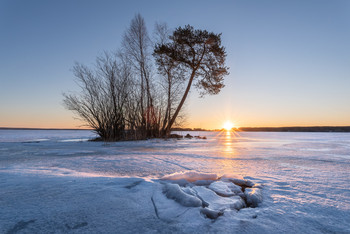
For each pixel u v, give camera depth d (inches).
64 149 352.2
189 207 69.0
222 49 717.9
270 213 67.3
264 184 107.6
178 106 708.0
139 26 676.7
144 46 678.5
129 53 656.4
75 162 198.2
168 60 691.4
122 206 69.9
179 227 56.0
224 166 177.0
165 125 706.2
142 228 55.2
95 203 71.9
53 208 67.0
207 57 728.3
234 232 53.8
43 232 52.0
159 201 74.5
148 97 647.8
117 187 91.0
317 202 79.0
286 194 89.9
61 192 83.1
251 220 61.5
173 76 703.7
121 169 162.4
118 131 607.5
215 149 353.1
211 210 65.4
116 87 598.9
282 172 147.6
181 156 247.8
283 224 59.3
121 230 53.9
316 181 116.3
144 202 74.3
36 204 70.2
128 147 395.5
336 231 55.7
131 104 610.5
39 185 93.2
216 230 54.8
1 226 54.6
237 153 286.2
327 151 321.4
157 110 666.2
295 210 70.4
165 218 61.6
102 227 55.3
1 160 215.9
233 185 96.7
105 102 599.8
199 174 117.3
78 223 57.2
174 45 711.1
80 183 97.1
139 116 633.6
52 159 221.6
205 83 737.0
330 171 151.6
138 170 158.6
